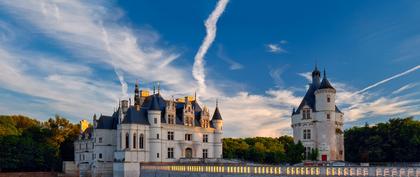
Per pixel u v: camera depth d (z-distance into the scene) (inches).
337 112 4156.0
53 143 5078.7
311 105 4165.8
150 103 4249.5
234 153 5511.8
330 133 3986.2
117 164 3941.9
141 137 4079.7
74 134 5255.9
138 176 3949.3
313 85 4365.2
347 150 4832.7
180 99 4963.1
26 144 4480.8
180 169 3302.2
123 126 4003.4
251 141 7367.1
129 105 4217.5
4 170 4414.4
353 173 2097.7
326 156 3941.9
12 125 5324.8
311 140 4069.9
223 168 2869.1
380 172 1983.3
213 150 4803.2
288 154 4033.0
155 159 4126.5
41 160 4520.2
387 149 4239.7
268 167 2546.8
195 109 4940.9
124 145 3981.3
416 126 4121.6
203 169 3038.9
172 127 4357.8
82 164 4350.4
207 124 4768.7
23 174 4259.4
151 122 4185.5
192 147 4544.8
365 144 4522.6
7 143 4370.1
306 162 3661.4
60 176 4463.6
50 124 5315.0
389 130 4281.5
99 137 4205.2
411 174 1865.2
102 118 4293.8
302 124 4170.8
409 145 4067.4
